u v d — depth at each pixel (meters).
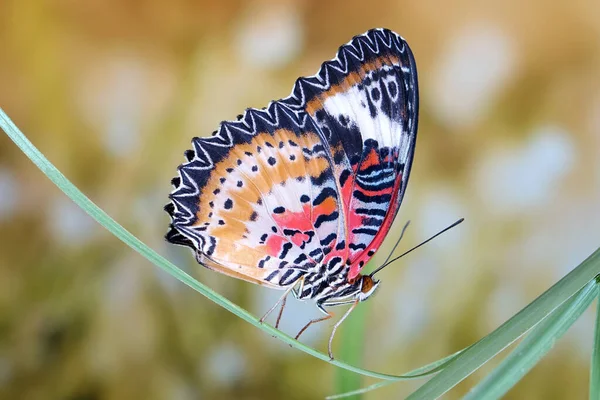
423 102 0.57
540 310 0.45
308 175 0.48
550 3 0.57
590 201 0.56
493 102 0.57
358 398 0.49
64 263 0.57
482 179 0.57
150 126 0.57
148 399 0.56
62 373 0.56
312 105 0.48
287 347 0.56
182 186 0.47
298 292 0.49
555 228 0.56
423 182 0.57
